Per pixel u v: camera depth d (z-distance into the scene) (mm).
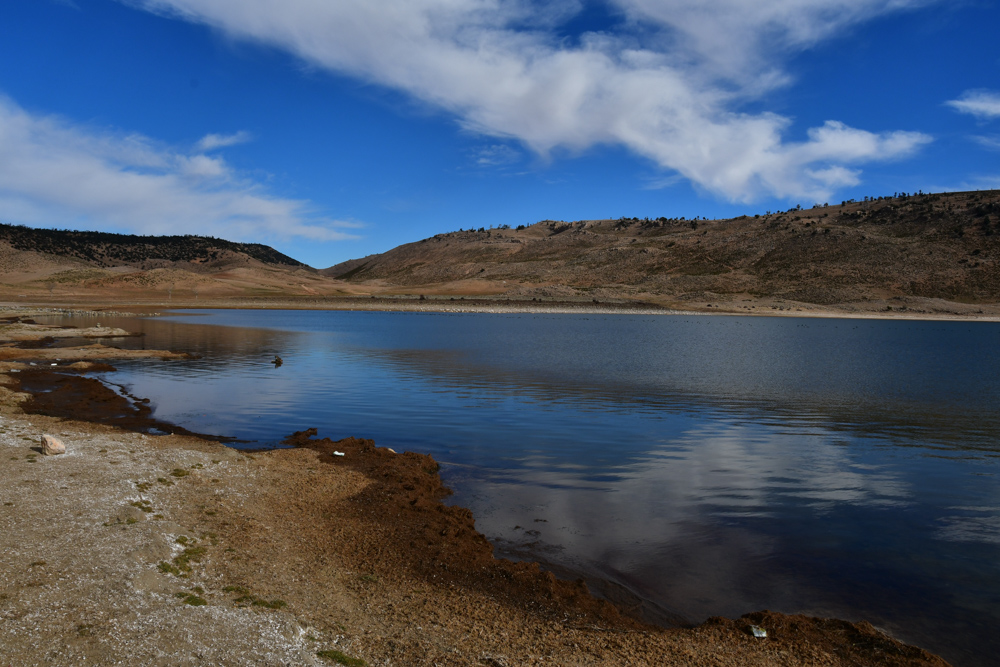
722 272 181375
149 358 33188
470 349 43062
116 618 5211
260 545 7645
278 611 5871
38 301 122250
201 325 68875
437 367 31562
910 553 8773
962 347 53500
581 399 22266
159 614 5398
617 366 33500
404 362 33844
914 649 6000
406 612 6301
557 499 10938
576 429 17078
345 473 11484
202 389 22891
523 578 7352
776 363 36875
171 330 58656
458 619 6246
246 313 111000
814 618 6707
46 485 8703
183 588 6082
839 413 20531
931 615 7000
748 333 73000
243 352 38375
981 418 19844
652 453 14555
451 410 19484
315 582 6785
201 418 17375
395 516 9352
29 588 5547
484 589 7074
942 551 8875
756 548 8844
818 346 52844
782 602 7227
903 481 12555
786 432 17344
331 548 7902
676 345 50719
